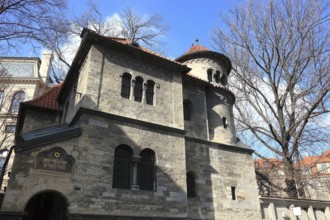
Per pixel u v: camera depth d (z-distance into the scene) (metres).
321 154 28.11
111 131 14.92
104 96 15.69
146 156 15.88
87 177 13.26
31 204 18.25
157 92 18.14
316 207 23.41
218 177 19.56
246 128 31.86
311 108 27.31
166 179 15.70
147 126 16.39
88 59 16.31
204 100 22.00
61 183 12.66
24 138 13.88
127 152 15.36
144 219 14.01
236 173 20.62
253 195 20.59
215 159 20.09
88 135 14.10
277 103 30.95
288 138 29.11
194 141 19.55
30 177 12.11
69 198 12.52
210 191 18.69
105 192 13.44
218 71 24.64
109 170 14.01
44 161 12.66
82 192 12.86
